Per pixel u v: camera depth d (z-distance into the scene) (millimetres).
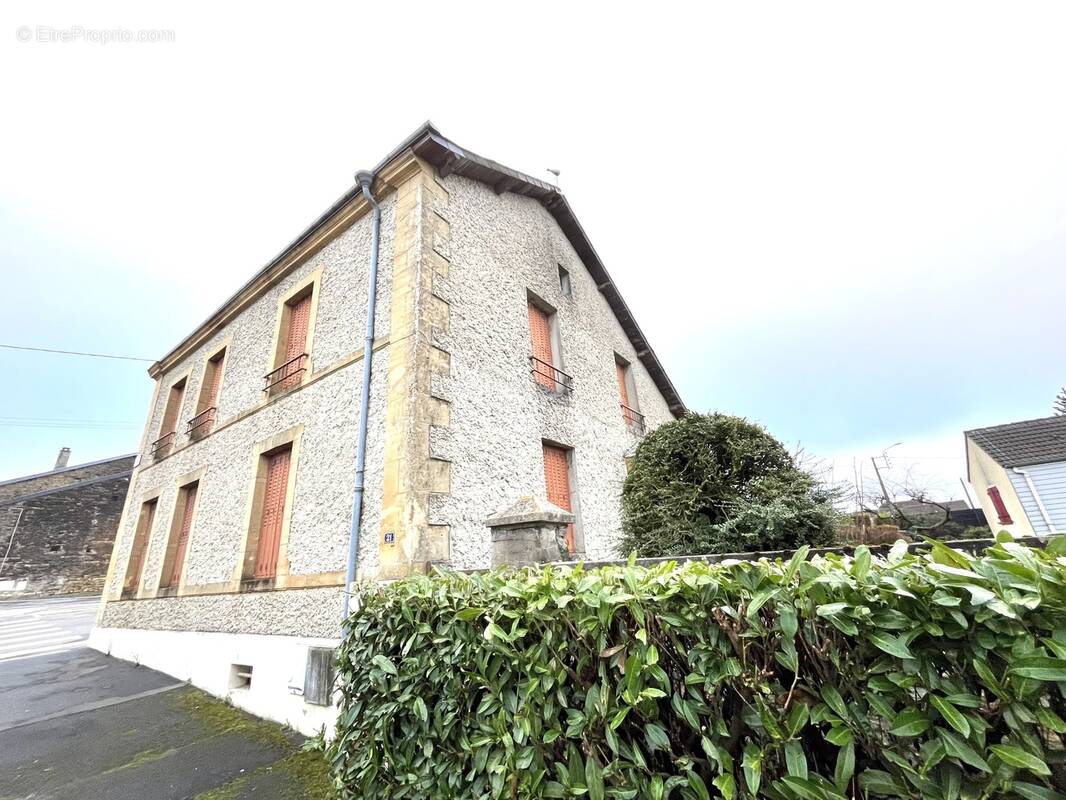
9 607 16688
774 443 6480
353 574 4504
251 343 7898
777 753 1329
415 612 2652
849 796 1239
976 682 1107
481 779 2045
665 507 6051
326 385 5887
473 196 6977
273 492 6328
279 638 5102
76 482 21703
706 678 1427
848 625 1226
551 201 9055
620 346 10828
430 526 4367
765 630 1367
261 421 6801
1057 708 1028
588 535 6973
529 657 1916
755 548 5500
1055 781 1029
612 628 1744
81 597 19938
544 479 6328
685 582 1545
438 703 2322
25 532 20016
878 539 12594
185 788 3475
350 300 6129
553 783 1714
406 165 5953
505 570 2674
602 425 8617
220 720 4887
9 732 4727
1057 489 12180
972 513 19547
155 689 6078
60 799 3400
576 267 9781
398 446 4594
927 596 1154
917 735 1181
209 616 6383
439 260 5664
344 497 5020
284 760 3867
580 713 1712
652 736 1490
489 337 6176
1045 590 1044
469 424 5309
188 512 8242
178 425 9234
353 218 6574
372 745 2639
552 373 7719
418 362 4867
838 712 1225
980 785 1042
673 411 12727
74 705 5547
